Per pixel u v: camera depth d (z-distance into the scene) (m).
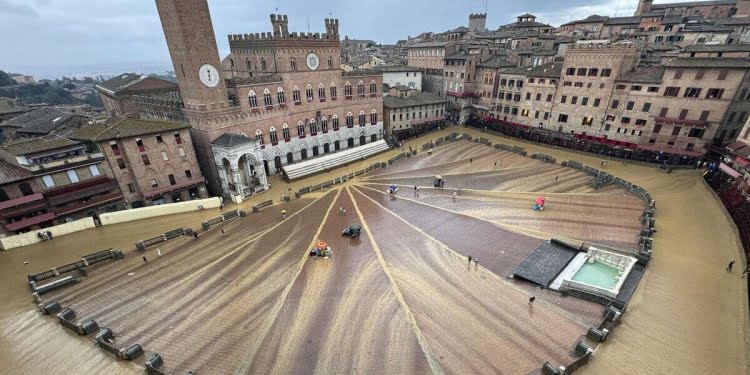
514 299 30.92
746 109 53.16
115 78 96.19
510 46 108.69
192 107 54.31
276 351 25.84
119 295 32.75
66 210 43.69
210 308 30.75
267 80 61.69
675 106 57.94
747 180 42.53
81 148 44.59
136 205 49.94
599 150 66.81
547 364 22.80
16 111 80.94
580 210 47.34
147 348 26.44
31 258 38.66
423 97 90.44
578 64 69.69
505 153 73.25
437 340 26.34
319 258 38.34
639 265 34.41
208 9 50.62
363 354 25.33
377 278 34.38
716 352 24.03
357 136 79.25
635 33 92.88
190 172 53.72
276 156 66.25
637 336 25.78
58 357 25.77
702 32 80.31
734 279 31.06
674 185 52.12
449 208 50.41
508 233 42.84
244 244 41.75
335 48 69.00
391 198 54.75
